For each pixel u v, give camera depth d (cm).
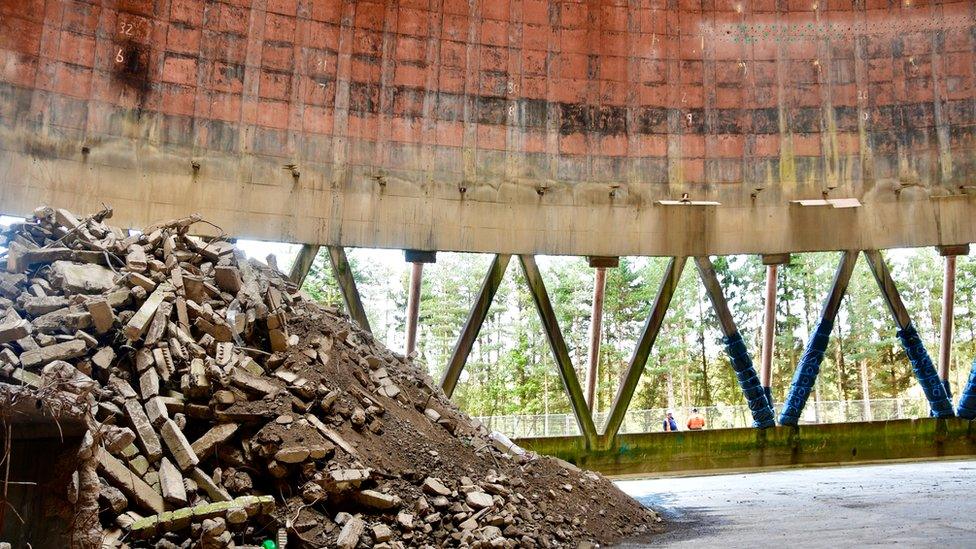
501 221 2511
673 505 1630
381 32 2438
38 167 1967
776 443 2589
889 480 2006
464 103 2512
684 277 5656
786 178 2659
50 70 2002
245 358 982
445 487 988
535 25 2580
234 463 881
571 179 2586
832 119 2675
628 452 2500
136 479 798
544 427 2962
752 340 5834
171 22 2191
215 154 2234
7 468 764
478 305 2481
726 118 2680
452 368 2439
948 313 2673
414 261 2427
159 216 2144
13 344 870
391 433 1059
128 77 2127
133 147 2128
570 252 2552
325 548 823
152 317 957
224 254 1174
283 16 2330
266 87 2308
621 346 5644
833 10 2659
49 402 755
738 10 2680
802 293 5741
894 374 5572
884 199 2644
